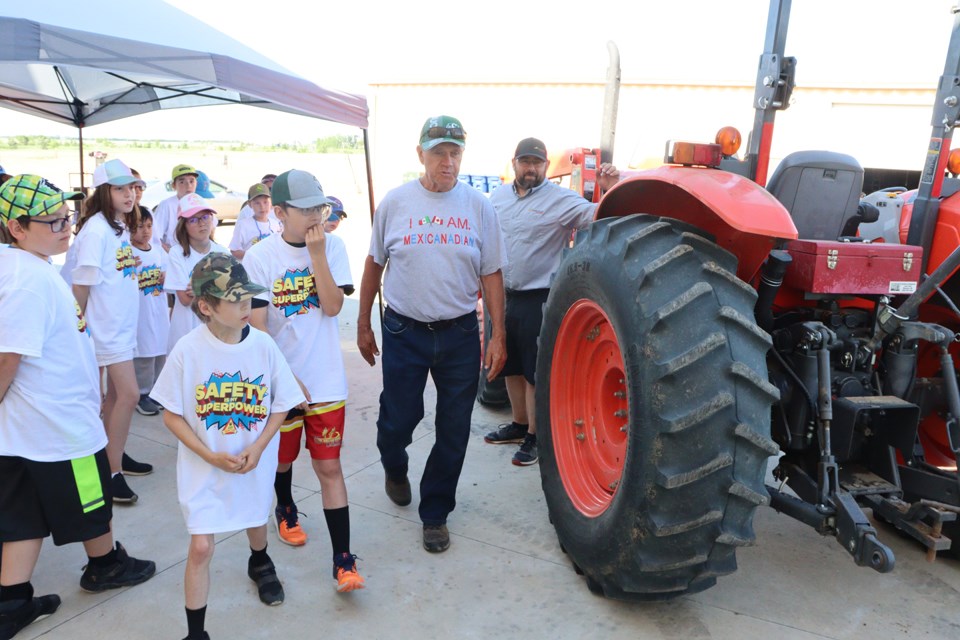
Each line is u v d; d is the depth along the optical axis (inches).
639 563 88.1
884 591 108.0
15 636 95.0
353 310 313.0
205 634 92.1
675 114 574.9
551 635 96.7
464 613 101.7
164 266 170.9
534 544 121.1
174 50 151.2
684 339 83.0
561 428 116.3
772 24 106.5
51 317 91.9
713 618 100.7
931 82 507.2
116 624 98.3
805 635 97.0
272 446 96.9
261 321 104.0
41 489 94.2
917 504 99.3
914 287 101.5
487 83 652.7
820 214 109.6
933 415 122.6
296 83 191.8
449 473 118.2
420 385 120.9
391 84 706.2
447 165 109.9
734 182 91.7
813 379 100.3
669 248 89.3
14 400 91.8
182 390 89.6
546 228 146.6
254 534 103.1
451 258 113.0
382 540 121.7
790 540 123.1
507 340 153.4
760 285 99.2
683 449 82.4
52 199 90.0
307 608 102.5
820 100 541.6
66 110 276.8
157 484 141.6
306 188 100.7
